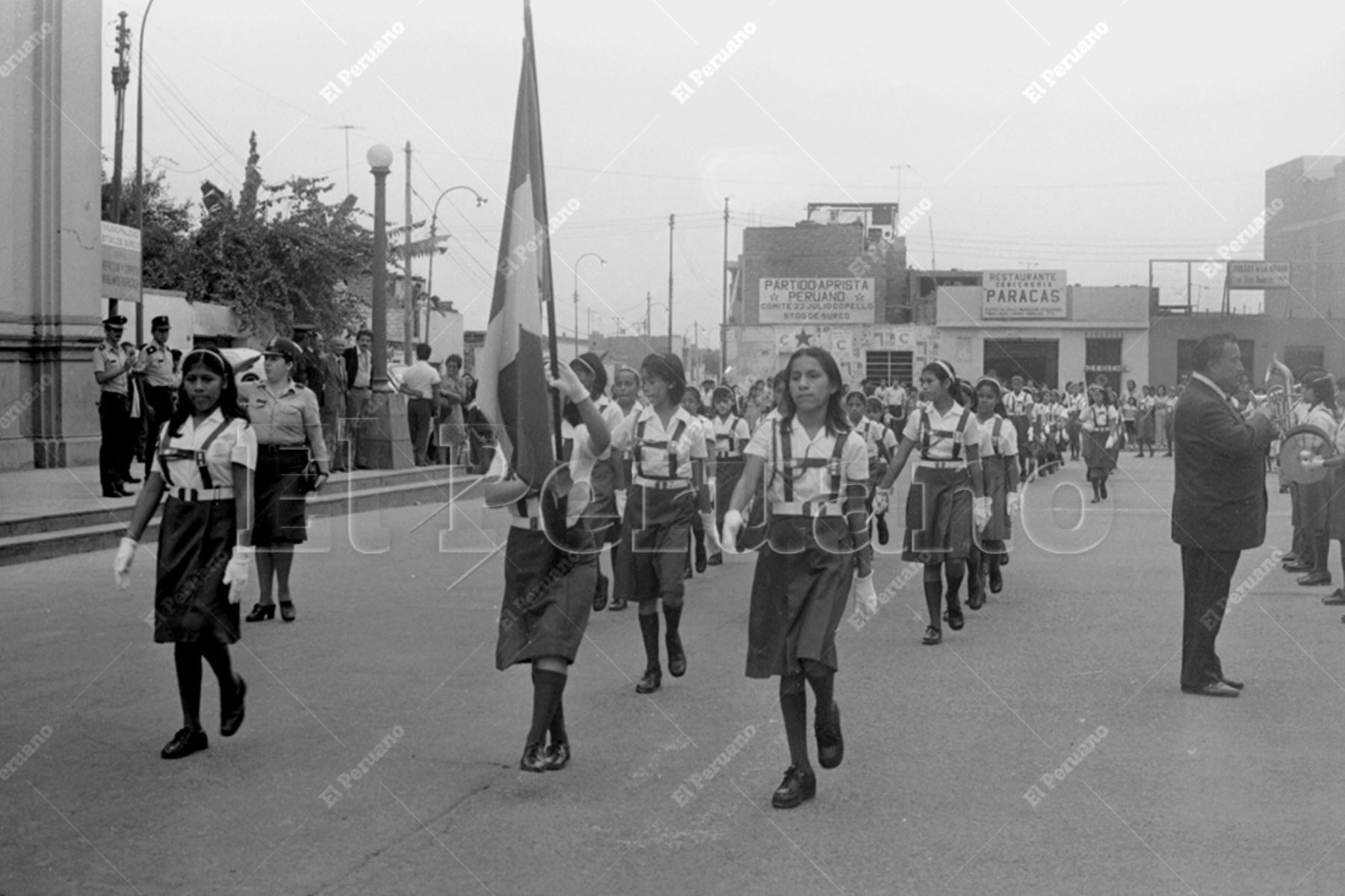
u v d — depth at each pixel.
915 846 4.80
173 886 4.40
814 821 5.07
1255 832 4.93
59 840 4.85
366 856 4.69
